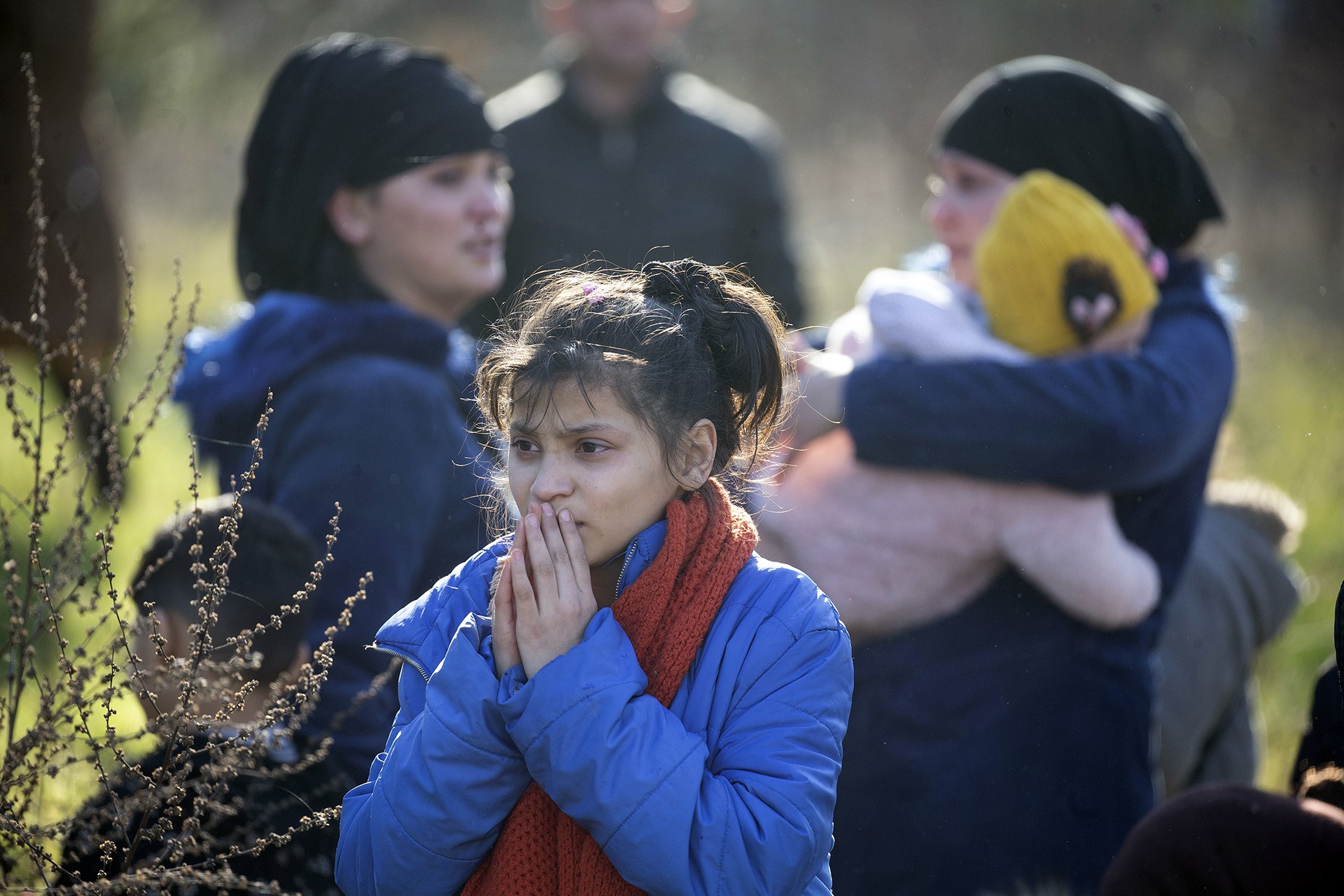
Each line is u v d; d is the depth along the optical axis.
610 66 9.86
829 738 3.39
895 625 5.57
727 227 10.31
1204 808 4.22
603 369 3.34
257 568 4.57
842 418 5.59
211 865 3.84
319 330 5.48
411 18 31.81
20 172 10.12
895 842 5.45
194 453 4.10
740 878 3.13
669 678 3.33
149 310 17.02
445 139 5.90
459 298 6.15
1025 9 24.44
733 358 3.62
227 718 3.88
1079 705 5.48
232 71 27.11
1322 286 17.47
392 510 5.11
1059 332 5.82
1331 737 4.59
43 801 4.59
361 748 4.83
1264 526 7.29
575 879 3.26
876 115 26.77
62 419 4.42
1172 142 6.12
